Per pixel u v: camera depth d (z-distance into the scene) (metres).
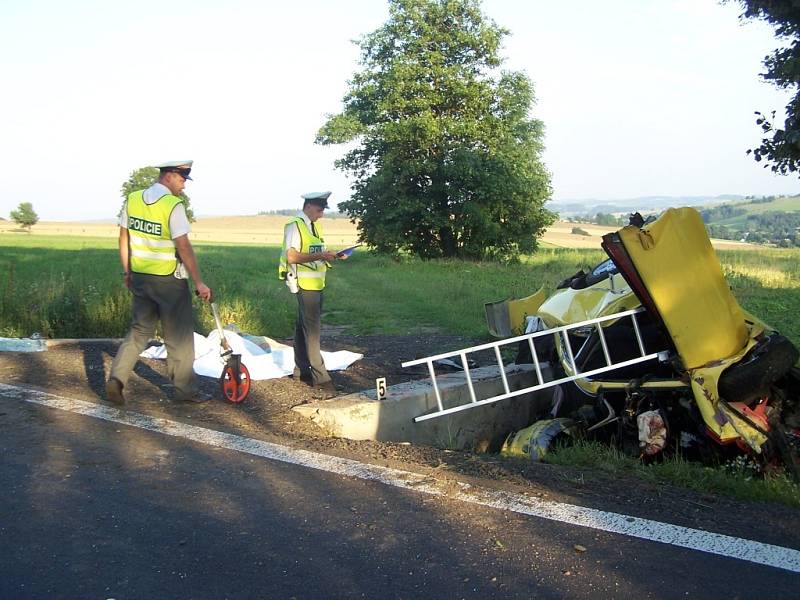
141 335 5.56
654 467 4.79
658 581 3.05
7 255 30.73
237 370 5.82
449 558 3.22
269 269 26.09
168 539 3.34
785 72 8.62
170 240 5.46
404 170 33.50
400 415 6.03
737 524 3.72
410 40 34.19
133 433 4.86
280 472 4.25
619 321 6.15
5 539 3.27
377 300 16.58
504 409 6.97
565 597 2.91
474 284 19.70
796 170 8.93
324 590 2.93
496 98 35.16
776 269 21.27
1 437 4.62
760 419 5.03
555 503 3.91
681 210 5.38
